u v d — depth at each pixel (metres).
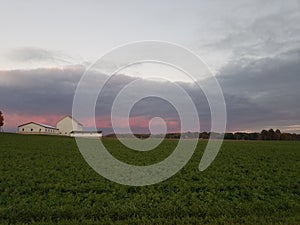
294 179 20.81
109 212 12.14
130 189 17.62
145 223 10.66
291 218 11.35
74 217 11.85
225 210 12.64
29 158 31.52
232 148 42.50
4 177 20.66
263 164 27.66
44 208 12.73
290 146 46.47
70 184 18.53
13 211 12.11
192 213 12.25
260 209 13.03
